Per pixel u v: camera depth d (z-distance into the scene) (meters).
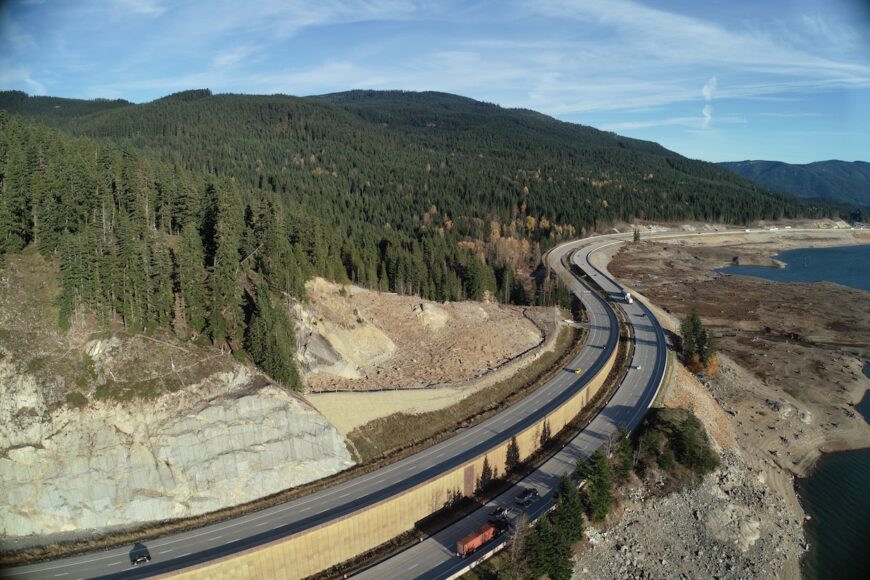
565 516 60.81
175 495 61.69
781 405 104.00
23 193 74.69
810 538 74.62
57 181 79.94
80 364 65.12
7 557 54.09
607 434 82.50
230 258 77.56
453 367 92.50
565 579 57.25
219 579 52.69
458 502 68.06
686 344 114.31
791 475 88.31
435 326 105.31
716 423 94.00
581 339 115.06
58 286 70.12
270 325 73.62
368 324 94.94
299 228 102.50
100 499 59.88
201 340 72.69
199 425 64.56
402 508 62.66
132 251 71.88
